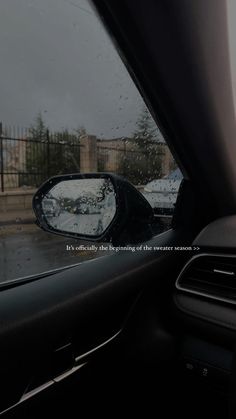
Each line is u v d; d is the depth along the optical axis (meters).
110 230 1.78
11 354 1.09
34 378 1.22
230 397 1.34
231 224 1.83
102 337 1.51
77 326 1.33
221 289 1.66
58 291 1.29
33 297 1.23
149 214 1.91
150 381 1.67
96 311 1.39
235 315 1.60
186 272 1.76
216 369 1.59
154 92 1.56
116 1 1.30
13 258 1.68
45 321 1.18
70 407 1.38
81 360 1.41
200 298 1.71
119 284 1.48
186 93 1.54
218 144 1.71
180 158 1.76
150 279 1.62
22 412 1.20
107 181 1.82
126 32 1.39
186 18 1.40
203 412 1.62
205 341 1.68
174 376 1.72
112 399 1.54
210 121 1.64
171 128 1.66
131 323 1.63
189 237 1.85
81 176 1.85
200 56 1.50
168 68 1.47
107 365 1.54
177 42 1.42
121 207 1.77
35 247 1.86
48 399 1.29
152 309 1.72
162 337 1.74
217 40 1.56
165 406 1.65
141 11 1.32
